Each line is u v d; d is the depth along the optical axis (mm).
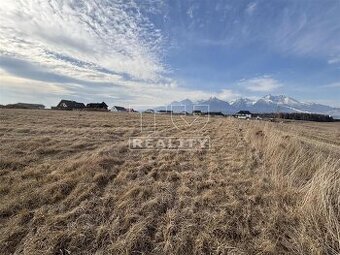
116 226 4625
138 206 5508
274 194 6078
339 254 3908
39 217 4828
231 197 5980
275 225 4789
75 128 19359
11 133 14992
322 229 4559
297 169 7688
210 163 9242
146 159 9844
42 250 3932
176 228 4656
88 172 7430
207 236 4379
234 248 4109
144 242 4258
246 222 4871
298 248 4102
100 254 3926
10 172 7402
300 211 5145
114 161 9094
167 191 6383
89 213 5117
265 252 4008
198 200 5852
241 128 24328
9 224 4645
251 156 10352
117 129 20250
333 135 29406
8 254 3918
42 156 9688
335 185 5715
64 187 6277
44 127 18938
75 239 4199
